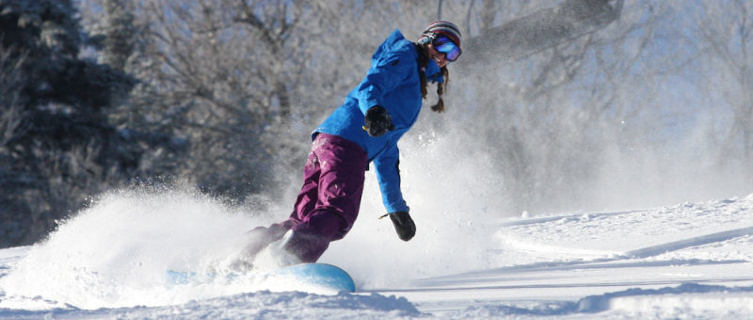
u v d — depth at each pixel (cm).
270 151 3450
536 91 3528
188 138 3409
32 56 2877
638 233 773
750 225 750
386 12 3666
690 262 515
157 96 3606
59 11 2902
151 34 3900
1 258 768
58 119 2920
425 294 362
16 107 2731
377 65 459
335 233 423
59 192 2745
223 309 236
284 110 3716
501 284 408
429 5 3556
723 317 201
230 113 3656
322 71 3734
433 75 502
